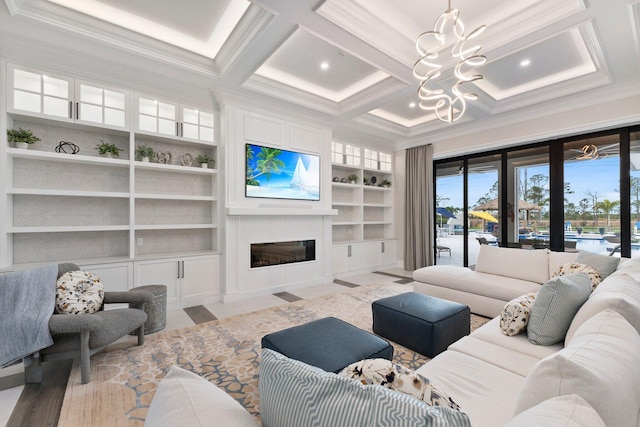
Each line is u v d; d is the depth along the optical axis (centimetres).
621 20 261
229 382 214
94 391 203
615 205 424
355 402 64
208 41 326
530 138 480
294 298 429
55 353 215
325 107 473
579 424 59
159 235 409
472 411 120
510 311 197
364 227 692
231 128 413
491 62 352
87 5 271
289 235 476
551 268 330
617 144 422
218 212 424
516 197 528
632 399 79
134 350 263
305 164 494
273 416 73
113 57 316
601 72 359
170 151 412
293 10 252
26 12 254
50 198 339
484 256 389
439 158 625
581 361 81
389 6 274
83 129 350
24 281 220
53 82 320
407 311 266
